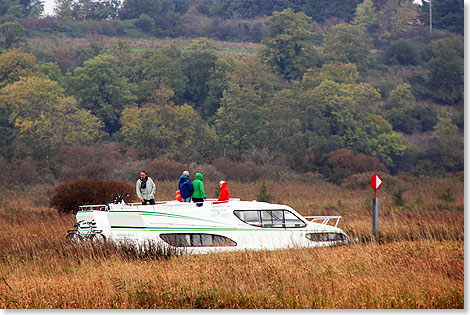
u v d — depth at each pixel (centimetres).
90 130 13200
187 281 1465
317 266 1622
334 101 14500
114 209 2128
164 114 14288
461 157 13712
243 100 14688
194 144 13825
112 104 15950
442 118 15412
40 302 1353
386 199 5134
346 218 3253
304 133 14100
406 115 15638
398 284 1451
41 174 8112
